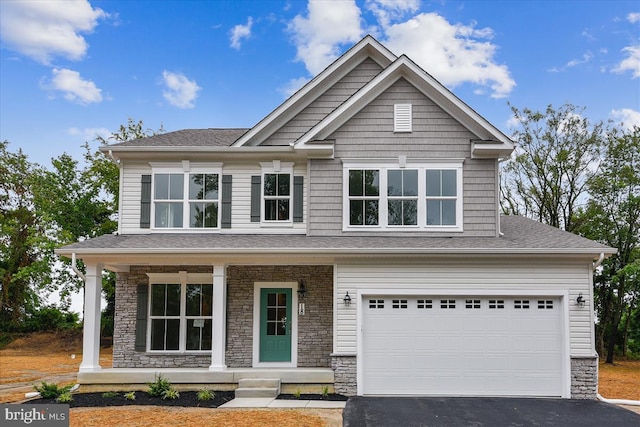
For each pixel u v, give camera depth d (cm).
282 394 1360
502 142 1525
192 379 1377
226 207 1617
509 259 1395
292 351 1548
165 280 1588
